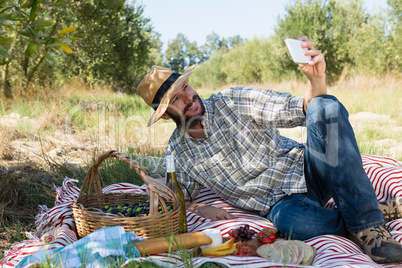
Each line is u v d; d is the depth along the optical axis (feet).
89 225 7.11
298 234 7.36
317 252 6.81
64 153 15.84
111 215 6.99
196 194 9.11
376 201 6.89
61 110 23.26
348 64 55.47
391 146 17.31
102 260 6.20
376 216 6.82
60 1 6.84
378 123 22.75
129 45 49.49
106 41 42.60
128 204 8.38
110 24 42.75
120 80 49.52
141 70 54.80
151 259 6.10
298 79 61.21
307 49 7.09
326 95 7.41
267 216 8.49
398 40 48.91
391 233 7.32
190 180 8.84
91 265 6.06
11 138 17.47
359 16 56.54
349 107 28.76
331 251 6.56
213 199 9.86
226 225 7.93
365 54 52.85
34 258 6.30
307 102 7.70
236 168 8.53
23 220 10.17
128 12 50.52
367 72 50.90
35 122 20.44
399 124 22.82
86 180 8.09
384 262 6.58
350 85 45.83
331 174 7.02
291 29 60.03
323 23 58.29
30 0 6.54
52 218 8.35
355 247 6.98
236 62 87.66
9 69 33.91
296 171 8.25
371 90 38.17
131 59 50.78
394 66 49.39
